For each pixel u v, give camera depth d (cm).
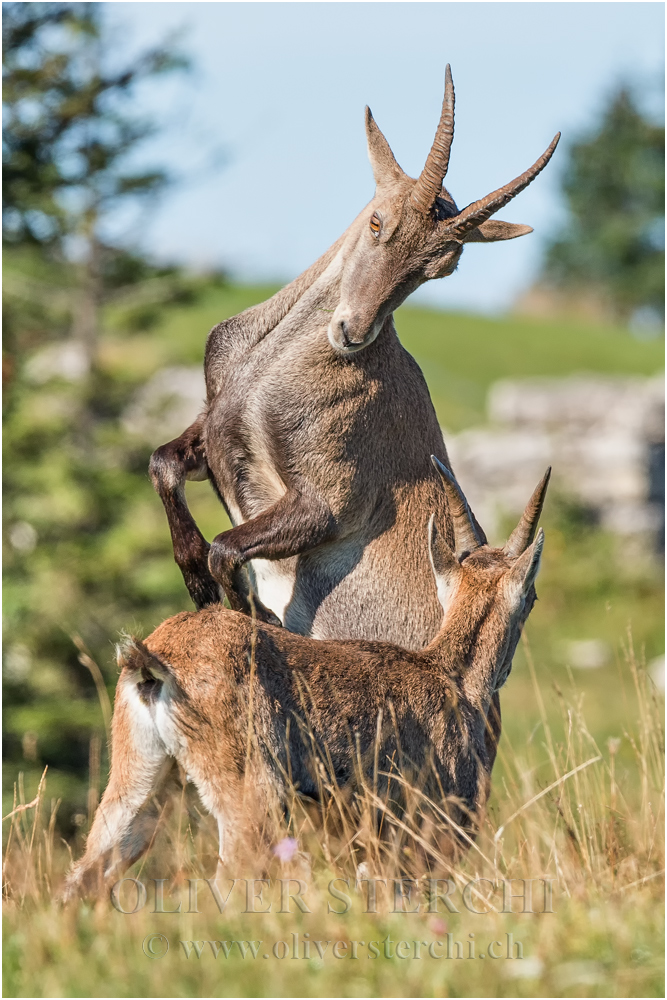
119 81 3306
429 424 1441
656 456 5575
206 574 1338
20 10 3112
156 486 1355
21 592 3244
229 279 3806
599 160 13962
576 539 5372
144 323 3838
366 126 1419
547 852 1300
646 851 1277
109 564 3316
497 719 1387
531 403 5972
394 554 1393
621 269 14062
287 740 1117
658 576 5297
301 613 1379
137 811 1062
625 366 9938
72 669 3303
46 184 3141
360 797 1137
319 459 1343
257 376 1350
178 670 1067
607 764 1559
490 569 1329
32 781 2891
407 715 1215
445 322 11075
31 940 947
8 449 3416
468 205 1298
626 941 962
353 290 1320
